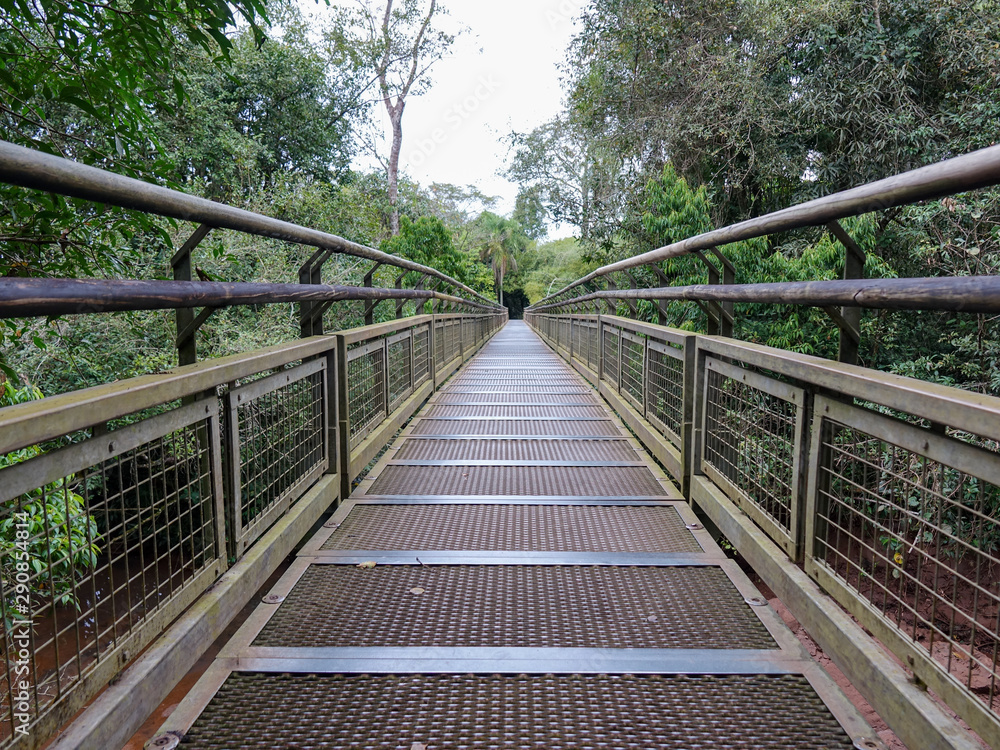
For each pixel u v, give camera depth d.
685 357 3.04
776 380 2.05
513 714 1.47
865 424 1.51
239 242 6.43
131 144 2.41
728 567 2.30
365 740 1.38
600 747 1.36
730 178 11.01
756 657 1.71
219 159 10.81
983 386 6.89
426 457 3.96
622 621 1.92
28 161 1.00
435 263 15.42
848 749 1.35
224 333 5.78
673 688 1.57
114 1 2.12
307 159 14.27
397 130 19.58
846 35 9.62
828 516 1.78
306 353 2.53
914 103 9.86
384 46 16.98
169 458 1.63
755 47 10.68
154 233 2.44
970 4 9.09
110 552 1.30
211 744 1.36
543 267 57.03
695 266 7.57
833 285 1.58
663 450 3.54
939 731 1.18
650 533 2.67
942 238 7.43
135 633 1.36
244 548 2.00
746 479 2.38
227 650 1.73
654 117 11.27
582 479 3.48
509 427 4.84
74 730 1.16
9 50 2.07
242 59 12.03
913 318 7.68
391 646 1.76
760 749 1.35
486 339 15.49
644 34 11.05
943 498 1.25
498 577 2.23
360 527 2.74
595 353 6.95
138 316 4.93
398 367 4.70
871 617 1.48
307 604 2.02
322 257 2.84
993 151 0.96
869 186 1.36
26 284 0.98
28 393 2.55
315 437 2.81
